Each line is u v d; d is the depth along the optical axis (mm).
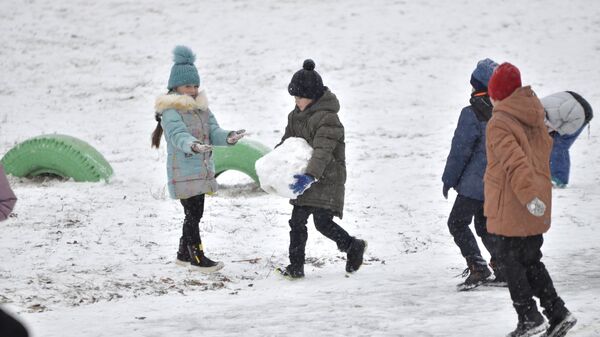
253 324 21984
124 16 136500
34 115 94062
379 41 124125
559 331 18766
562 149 49125
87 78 110750
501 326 20547
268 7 140125
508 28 128875
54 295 26531
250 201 45531
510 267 19109
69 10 138750
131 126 87875
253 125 88062
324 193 28297
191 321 22578
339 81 108562
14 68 114250
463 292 25656
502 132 18719
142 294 26953
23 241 34969
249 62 116812
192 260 30312
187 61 30047
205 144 29500
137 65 116625
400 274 29609
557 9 135625
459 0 140375
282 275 29266
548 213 19078
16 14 136500
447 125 85562
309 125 28094
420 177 56469
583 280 27188
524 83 106438
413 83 107875
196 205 30156
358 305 24109
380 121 88125
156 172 60750
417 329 20641
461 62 116438
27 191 47000
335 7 139250
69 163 51188
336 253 33875
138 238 36000
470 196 25500
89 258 32438
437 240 36875
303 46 122875
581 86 103688
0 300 25719
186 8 139875
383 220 41594
